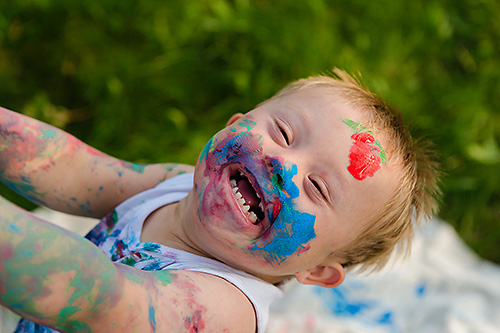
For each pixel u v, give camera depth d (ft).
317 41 9.39
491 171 9.56
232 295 4.08
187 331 3.63
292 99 4.78
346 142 4.45
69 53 9.22
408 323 7.22
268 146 4.42
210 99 9.45
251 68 9.27
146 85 9.17
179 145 9.04
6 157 4.55
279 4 9.66
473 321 7.06
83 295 2.98
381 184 4.50
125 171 5.23
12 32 9.14
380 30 9.93
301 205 4.26
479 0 10.59
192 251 4.47
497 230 9.47
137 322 3.31
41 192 4.83
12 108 8.92
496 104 10.03
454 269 8.14
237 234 4.26
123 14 9.25
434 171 5.49
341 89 5.02
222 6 9.45
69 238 3.00
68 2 9.09
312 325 7.01
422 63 10.14
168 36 9.31
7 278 2.75
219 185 4.34
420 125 9.25
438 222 8.82
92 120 9.21
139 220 4.75
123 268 3.42
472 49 10.45
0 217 2.77
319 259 4.56
